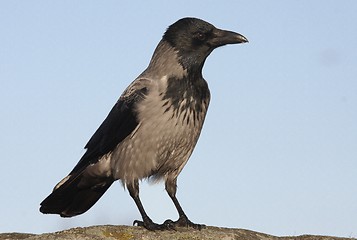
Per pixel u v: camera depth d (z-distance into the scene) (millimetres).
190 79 11445
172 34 11742
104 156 11938
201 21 11805
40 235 9617
